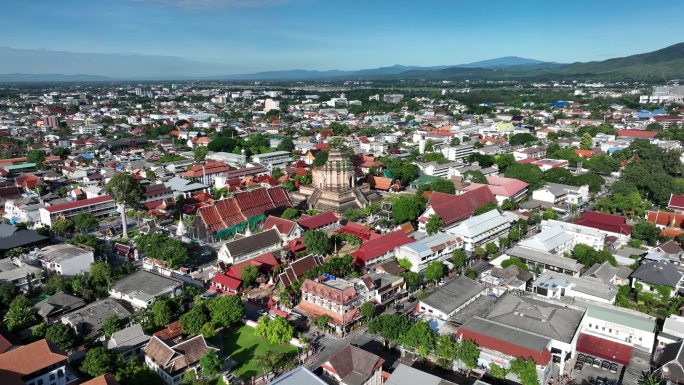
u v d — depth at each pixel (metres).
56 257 159.50
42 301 134.75
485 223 194.38
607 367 113.88
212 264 176.75
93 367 102.19
